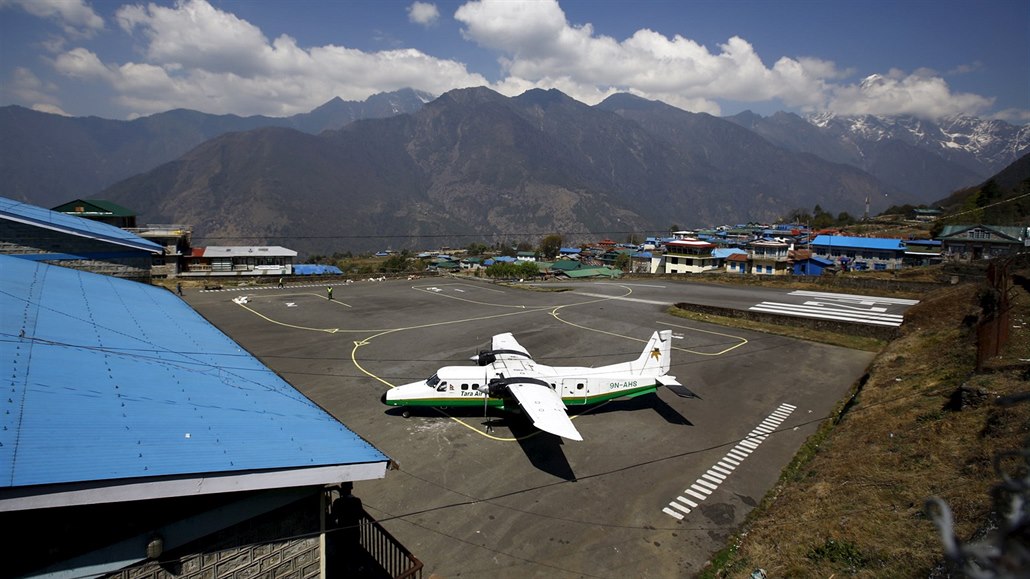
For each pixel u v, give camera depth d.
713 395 28.88
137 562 8.53
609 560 15.23
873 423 21.14
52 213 39.03
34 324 13.70
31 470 6.99
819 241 94.25
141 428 9.27
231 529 9.52
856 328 40.47
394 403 24.86
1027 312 27.78
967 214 97.12
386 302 54.03
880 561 12.49
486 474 19.92
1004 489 3.78
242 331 40.41
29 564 7.61
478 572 14.63
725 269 91.38
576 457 21.45
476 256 166.00
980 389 18.47
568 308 52.38
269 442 10.14
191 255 73.31
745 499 18.53
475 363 33.78
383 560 13.45
